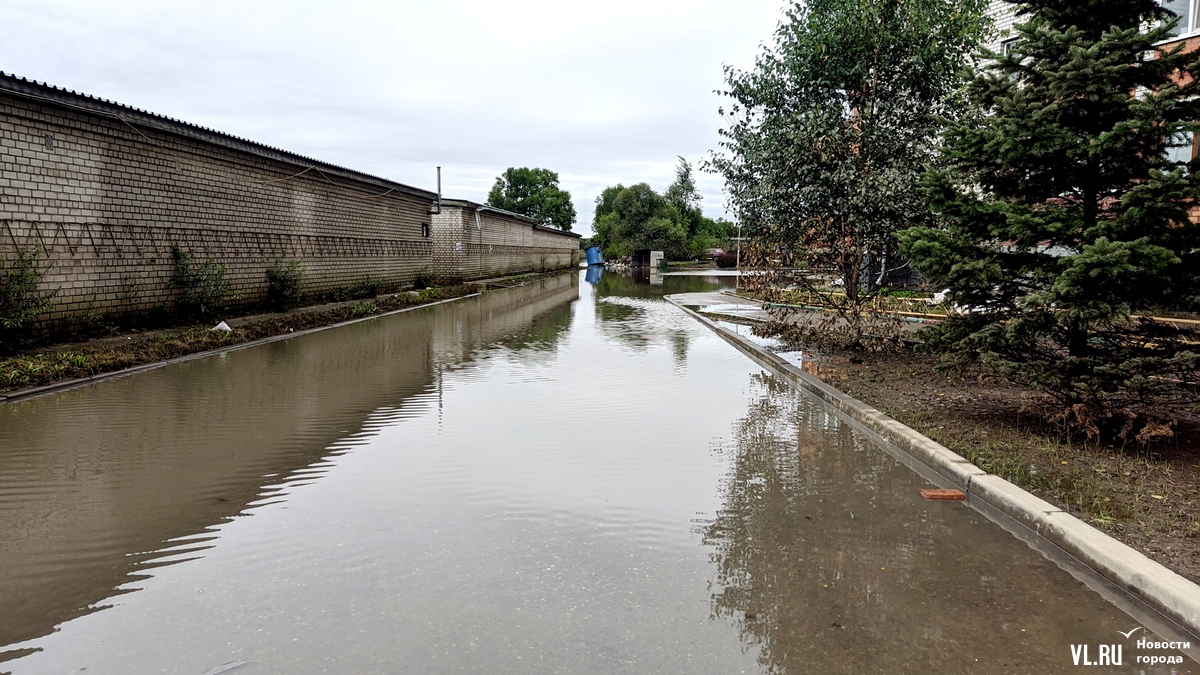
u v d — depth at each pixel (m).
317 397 7.28
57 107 10.08
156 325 12.05
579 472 4.81
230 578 3.17
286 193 16.67
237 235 14.68
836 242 10.05
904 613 2.92
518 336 12.98
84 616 2.83
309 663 2.49
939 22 10.25
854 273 10.20
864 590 3.12
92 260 10.76
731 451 5.41
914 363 9.20
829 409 6.96
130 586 3.09
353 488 4.43
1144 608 2.99
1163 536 3.50
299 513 3.99
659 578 3.21
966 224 5.73
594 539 3.66
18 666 2.46
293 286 16.08
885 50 10.23
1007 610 2.96
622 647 2.62
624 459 5.14
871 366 9.01
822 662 2.55
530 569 3.28
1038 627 2.82
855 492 4.46
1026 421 5.89
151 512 4.00
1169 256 4.48
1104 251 4.56
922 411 6.33
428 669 2.46
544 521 3.90
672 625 2.79
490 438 5.70
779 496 4.38
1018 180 5.67
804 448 5.53
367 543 3.56
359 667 2.46
